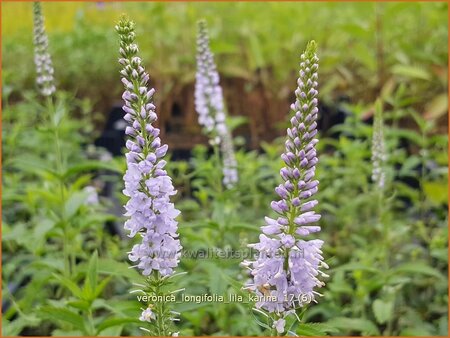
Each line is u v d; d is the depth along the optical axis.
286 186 3.91
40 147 11.45
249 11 16.78
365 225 9.84
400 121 13.87
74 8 18.97
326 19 17.17
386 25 14.15
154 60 15.48
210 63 7.79
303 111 3.84
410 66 13.16
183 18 16.81
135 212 4.16
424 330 7.06
